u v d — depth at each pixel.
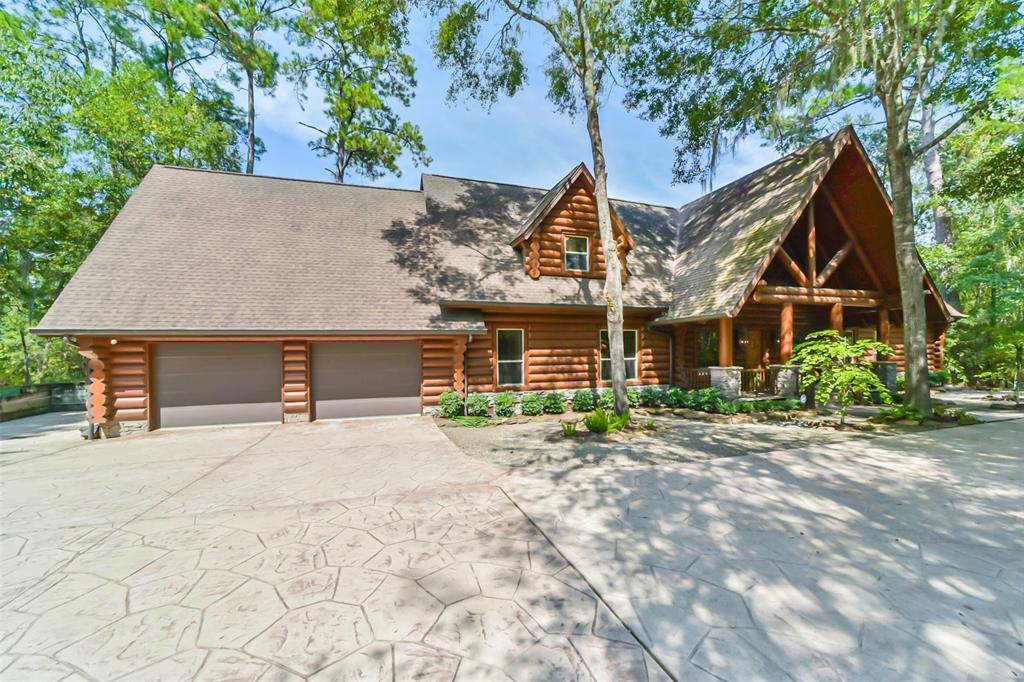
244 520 4.38
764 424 9.49
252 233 11.27
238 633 2.58
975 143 15.98
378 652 2.39
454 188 14.20
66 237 16.47
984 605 2.74
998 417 9.79
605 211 9.17
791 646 2.37
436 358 11.09
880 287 13.06
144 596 3.00
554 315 12.16
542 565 3.36
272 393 9.99
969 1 8.52
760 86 11.46
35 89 15.91
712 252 12.66
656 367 13.19
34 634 2.60
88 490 5.38
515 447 7.53
